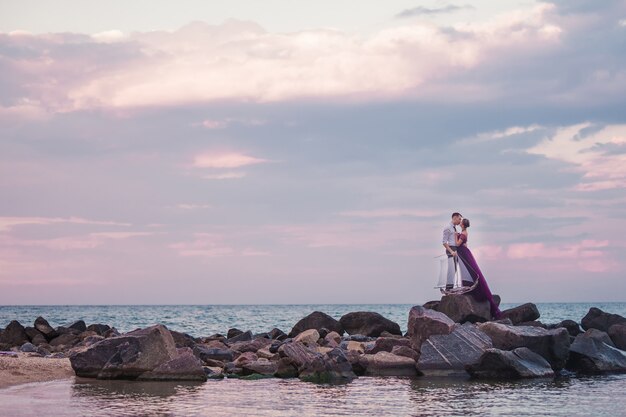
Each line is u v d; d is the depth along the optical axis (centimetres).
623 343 2934
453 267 2861
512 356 2303
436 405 1762
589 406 1756
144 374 2155
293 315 12450
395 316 10756
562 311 15112
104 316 11469
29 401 1738
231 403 1762
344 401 1814
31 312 15750
